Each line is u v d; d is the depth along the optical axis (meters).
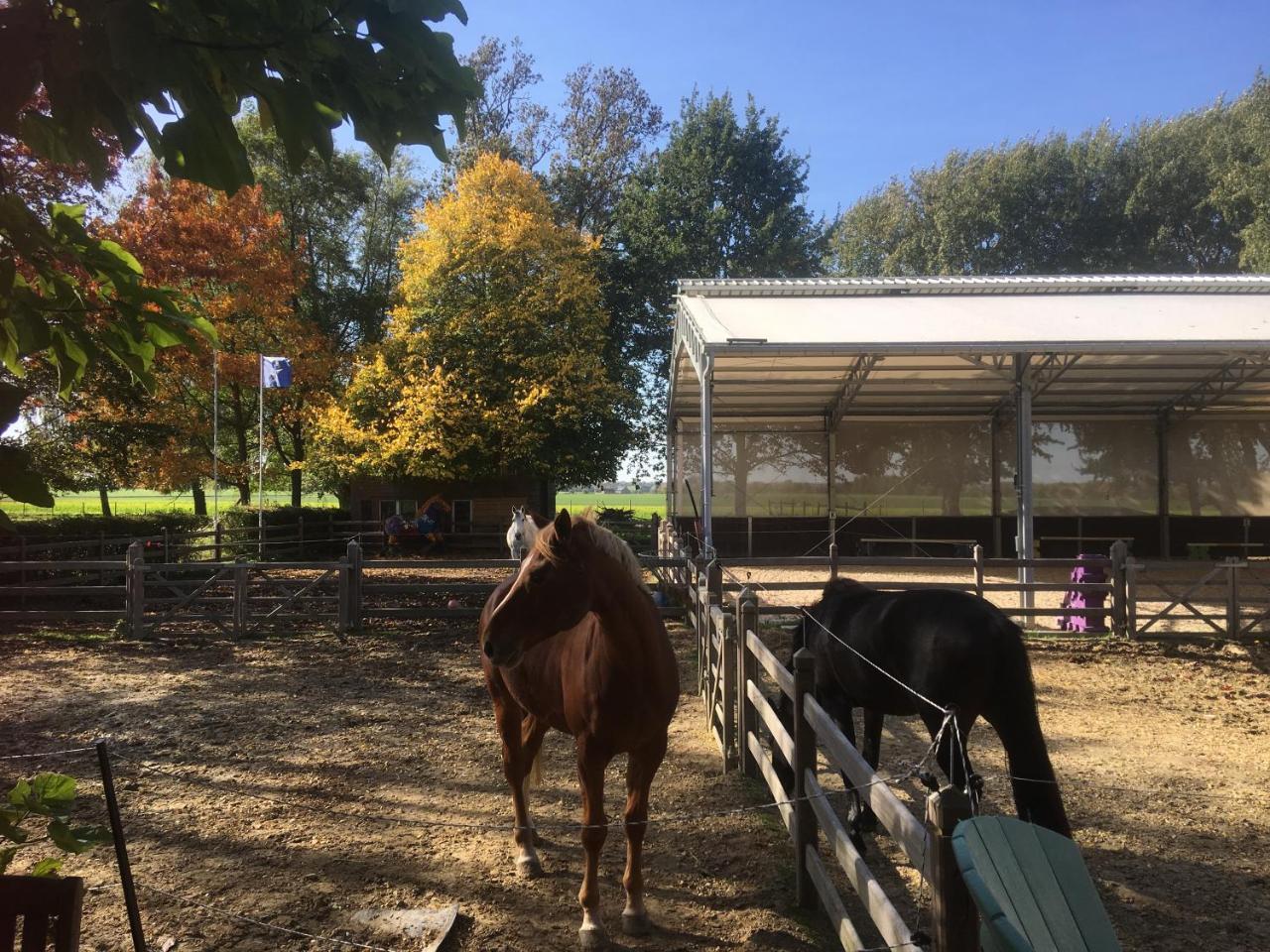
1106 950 2.28
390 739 6.84
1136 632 10.59
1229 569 10.43
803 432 22.64
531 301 25.47
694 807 5.39
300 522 22.89
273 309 23.28
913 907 4.10
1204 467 22.19
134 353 2.23
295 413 26.20
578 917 4.02
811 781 3.87
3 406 1.74
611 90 35.81
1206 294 17.75
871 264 43.50
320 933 3.83
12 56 1.65
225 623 12.29
